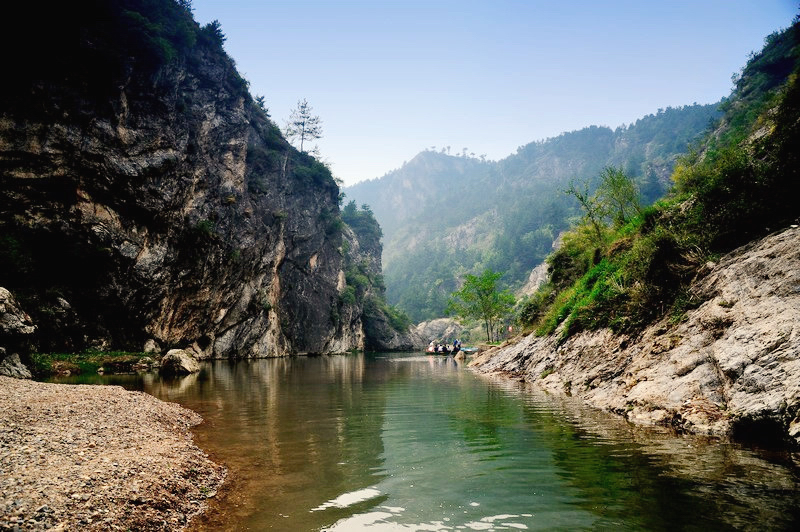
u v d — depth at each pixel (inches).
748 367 346.0
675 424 381.7
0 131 1144.2
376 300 4168.3
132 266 1412.4
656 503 219.5
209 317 1860.2
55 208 1239.5
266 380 954.1
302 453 346.9
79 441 319.9
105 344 1333.7
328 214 3046.3
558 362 760.3
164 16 1648.6
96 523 200.2
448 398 641.0
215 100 1839.3
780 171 471.2
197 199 1688.0
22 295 1037.2
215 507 239.0
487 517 214.7
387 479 279.0
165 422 437.7
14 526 185.8
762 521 192.9
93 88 1312.7
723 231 518.0
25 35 1165.7
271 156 2343.8
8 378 569.6
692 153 1152.2
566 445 343.0
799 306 343.6
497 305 2284.7
